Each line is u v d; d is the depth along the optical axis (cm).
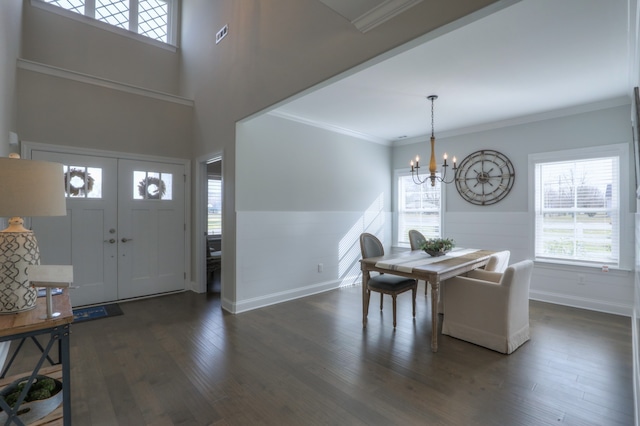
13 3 342
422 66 305
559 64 299
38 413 152
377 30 218
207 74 449
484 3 169
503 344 275
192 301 431
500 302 277
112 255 420
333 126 504
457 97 383
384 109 424
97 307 400
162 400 209
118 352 278
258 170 411
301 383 229
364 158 561
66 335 149
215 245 679
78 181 394
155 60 517
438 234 551
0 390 160
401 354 275
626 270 374
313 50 269
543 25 238
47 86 373
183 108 482
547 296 430
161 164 461
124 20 496
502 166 476
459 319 306
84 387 224
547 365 255
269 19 323
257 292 407
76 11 452
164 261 464
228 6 397
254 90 346
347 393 217
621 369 248
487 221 491
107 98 416
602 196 397
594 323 348
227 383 229
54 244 378
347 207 532
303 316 373
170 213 469
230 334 319
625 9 218
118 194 424
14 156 165
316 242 481
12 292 151
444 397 212
